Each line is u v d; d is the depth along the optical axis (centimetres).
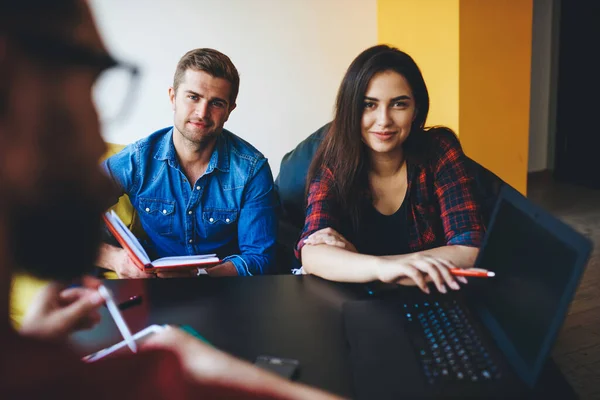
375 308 105
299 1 332
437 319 98
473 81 312
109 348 88
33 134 22
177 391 27
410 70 141
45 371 22
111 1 298
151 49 311
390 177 152
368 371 84
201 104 162
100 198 25
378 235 156
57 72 22
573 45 427
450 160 152
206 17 317
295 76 343
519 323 83
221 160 172
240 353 92
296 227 214
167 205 173
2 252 21
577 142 439
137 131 316
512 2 312
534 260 84
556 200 407
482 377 80
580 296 252
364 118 143
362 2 346
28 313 74
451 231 145
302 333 99
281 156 354
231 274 162
